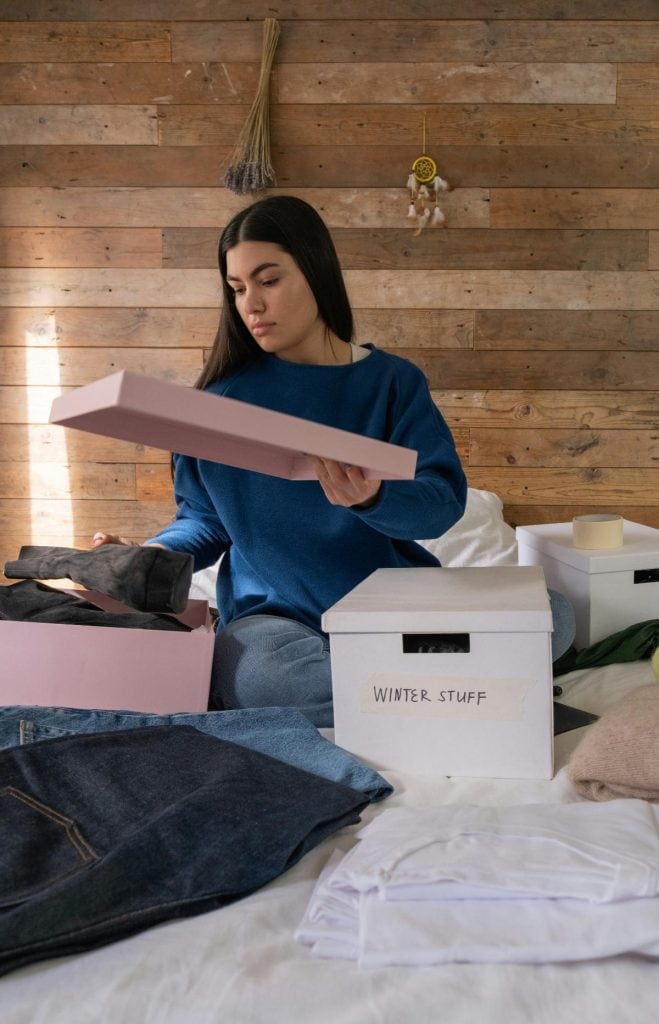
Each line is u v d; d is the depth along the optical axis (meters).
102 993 0.93
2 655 1.69
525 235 3.23
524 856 1.05
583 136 3.19
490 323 3.26
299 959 0.99
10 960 0.97
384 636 1.48
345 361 1.94
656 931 0.94
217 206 3.25
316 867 1.18
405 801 1.38
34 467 3.37
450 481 1.82
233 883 1.10
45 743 1.37
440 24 3.17
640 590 2.21
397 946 0.97
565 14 3.15
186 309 3.29
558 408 3.29
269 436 1.20
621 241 3.22
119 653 1.67
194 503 2.06
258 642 1.74
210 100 3.21
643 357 3.26
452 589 1.59
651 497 3.31
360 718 1.50
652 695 1.43
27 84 3.23
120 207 3.26
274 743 1.47
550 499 3.32
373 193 3.23
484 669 1.46
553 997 0.91
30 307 3.31
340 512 1.87
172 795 1.26
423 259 3.24
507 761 1.47
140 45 3.20
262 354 1.96
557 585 2.32
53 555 1.82
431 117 3.20
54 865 1.12
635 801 1.18
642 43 3.15
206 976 0.95
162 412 1.11
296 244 1.80
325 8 3.17
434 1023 0.88
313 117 3.21
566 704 1.86
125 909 1.04
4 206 3.28
